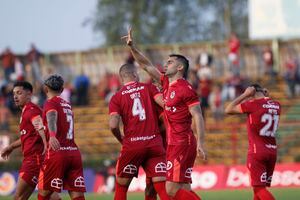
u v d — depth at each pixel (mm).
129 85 32906
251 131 34844
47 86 32719
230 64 81500
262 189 34312
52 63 98188
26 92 34281
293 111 77688
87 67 97750
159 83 32844
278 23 87000
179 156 29922
